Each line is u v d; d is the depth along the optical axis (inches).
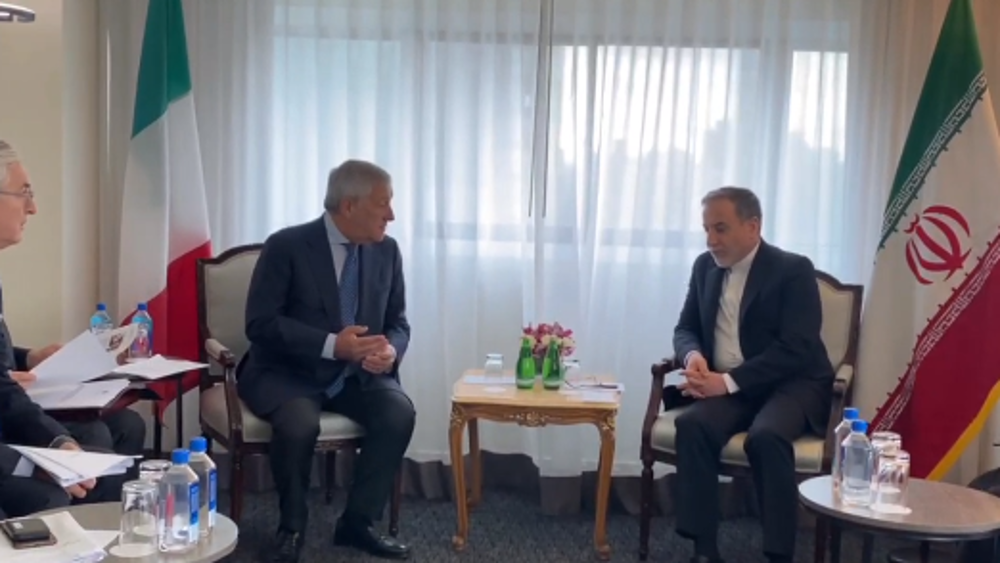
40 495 97.3
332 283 137.6
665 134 156.4
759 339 138.7
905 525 94.6
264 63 158.6
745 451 128.7
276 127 161.8
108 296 161.8
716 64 155.7
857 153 156.3
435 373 160.1
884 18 154.2
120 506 91.4
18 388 105.3
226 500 157.0
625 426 158.6
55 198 146.6
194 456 87.5
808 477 128.1
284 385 132.9
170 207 152.8
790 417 130.0
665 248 156.8
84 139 155.6
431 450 160.7
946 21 141.6
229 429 129.4
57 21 145.4
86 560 75.0
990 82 155.4
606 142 157.1
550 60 155.5
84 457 93.1
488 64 157.9
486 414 132.3
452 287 159.6
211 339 142.7
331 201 135.6
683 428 130.8
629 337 157.5
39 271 146.8
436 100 157.3
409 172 160.4
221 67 158.1
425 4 156.4
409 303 160.2
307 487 130.5
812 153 156.6
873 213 156.8
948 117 140.6
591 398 132.7
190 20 157.2
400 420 133.7
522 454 164.1
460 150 158.7
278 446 128.3
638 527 151.9
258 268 138.2
